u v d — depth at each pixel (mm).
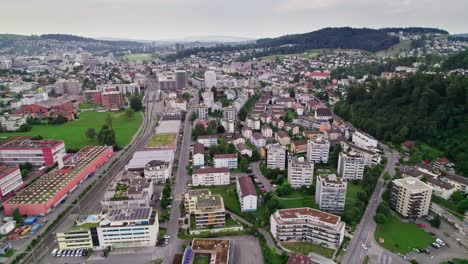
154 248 190125
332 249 186375
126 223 190250
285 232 192875
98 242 189625
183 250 187625
